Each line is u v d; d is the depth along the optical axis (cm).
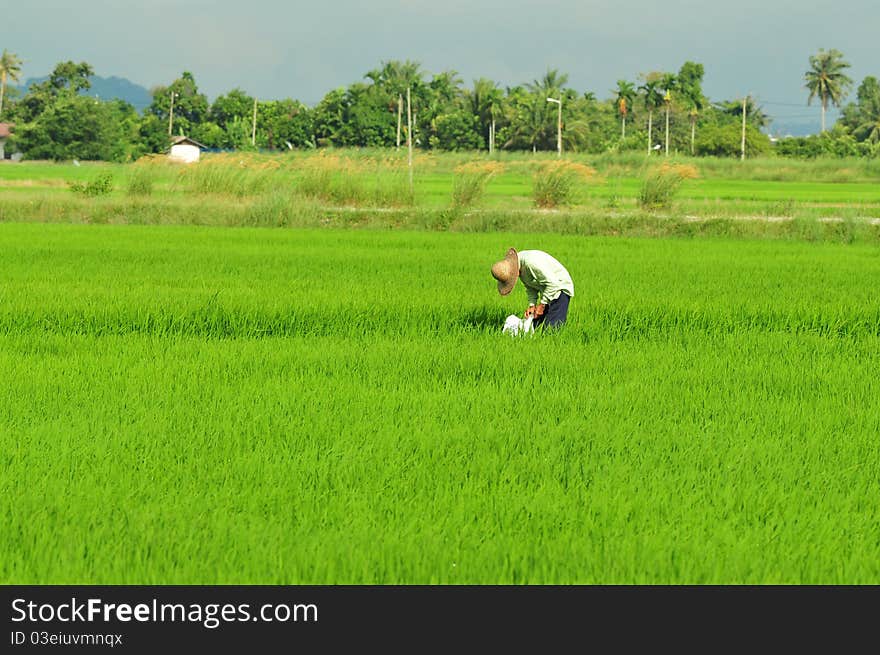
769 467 989
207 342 1639
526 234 4081
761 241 3894
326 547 777
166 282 2305
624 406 1232
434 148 16500
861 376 1447
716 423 1163
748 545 798
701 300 2083
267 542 789
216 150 16712
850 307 2036
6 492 884
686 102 18850
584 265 2841
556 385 1348
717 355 1599
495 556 771
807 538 812
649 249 3422
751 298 2155
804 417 1188
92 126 14262
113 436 1059
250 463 966
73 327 1791
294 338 1703
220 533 798
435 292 2158
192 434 1069
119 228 3962
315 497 886
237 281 2336
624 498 891
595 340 1711
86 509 845
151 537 787
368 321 1877
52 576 738
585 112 17938
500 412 1189
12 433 1061
